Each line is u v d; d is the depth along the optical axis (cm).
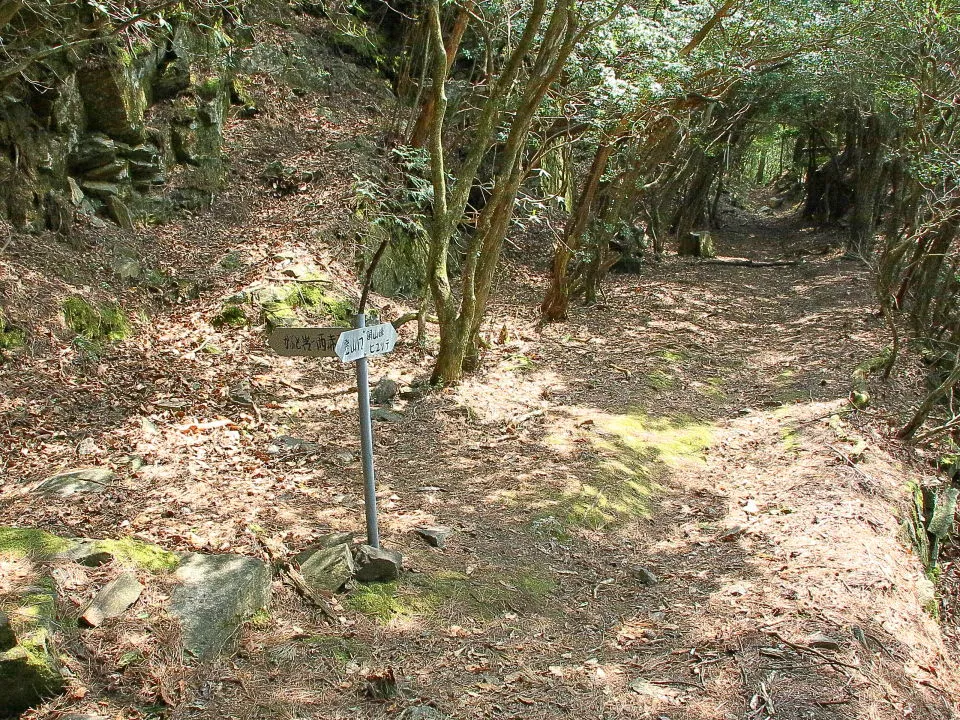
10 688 320
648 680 413
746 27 1241
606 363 1070
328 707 360
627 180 1370
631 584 529
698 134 1755
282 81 1631
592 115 1105
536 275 1582
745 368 1128
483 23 1011
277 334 464
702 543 600
